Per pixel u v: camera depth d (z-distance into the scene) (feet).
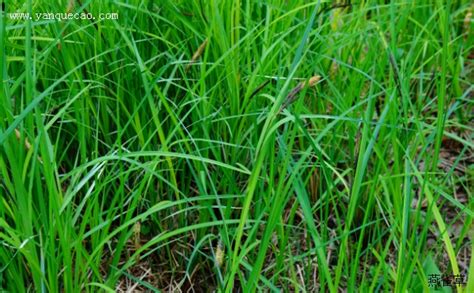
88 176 2.04
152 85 2.24
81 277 2.02
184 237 2.40
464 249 2.51
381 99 3.01
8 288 2.12
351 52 2.89
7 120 2.04
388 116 2.49
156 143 2.49
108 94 2.54
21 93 2.46
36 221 2.00
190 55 2.66
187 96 2.48
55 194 1.90
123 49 2.54
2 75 1.90
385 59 2.78
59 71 2.48
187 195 2.47
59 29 2.39
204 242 2.37
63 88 2.56
